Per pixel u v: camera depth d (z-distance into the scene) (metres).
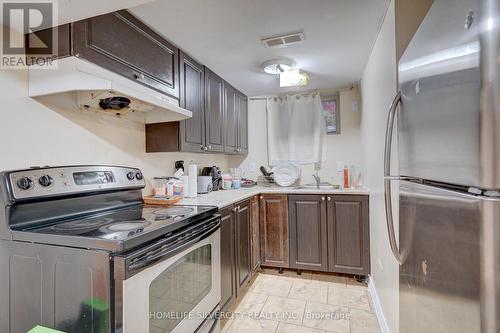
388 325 1.70
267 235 2.84
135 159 2.02
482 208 0.59
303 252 2.75
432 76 0.84
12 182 1.12
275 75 2.73
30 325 1.07
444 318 0.78
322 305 2.18
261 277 2.74
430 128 0.86
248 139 3.60
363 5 1.57
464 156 0.65
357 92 3.21
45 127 1.40
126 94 1.38
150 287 1.11
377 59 1.98
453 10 0.70
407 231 1.14
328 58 2.34
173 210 1.61
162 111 1.81
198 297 1.50
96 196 1.49
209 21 1.71
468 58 0.62
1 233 1.12
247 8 1.58
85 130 1.63
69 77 1.27
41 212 1.22
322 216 2.70
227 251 1.99
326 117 3.34
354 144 3.22
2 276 1.11
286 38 1.97
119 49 1.50
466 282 0.65
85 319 0.99
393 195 1.50
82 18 1.22
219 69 2.55
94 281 0.98
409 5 1.45
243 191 2.73
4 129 1.24
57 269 1.03
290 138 3.39
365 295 2.34
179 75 2.07
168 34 1.87
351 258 2.61
